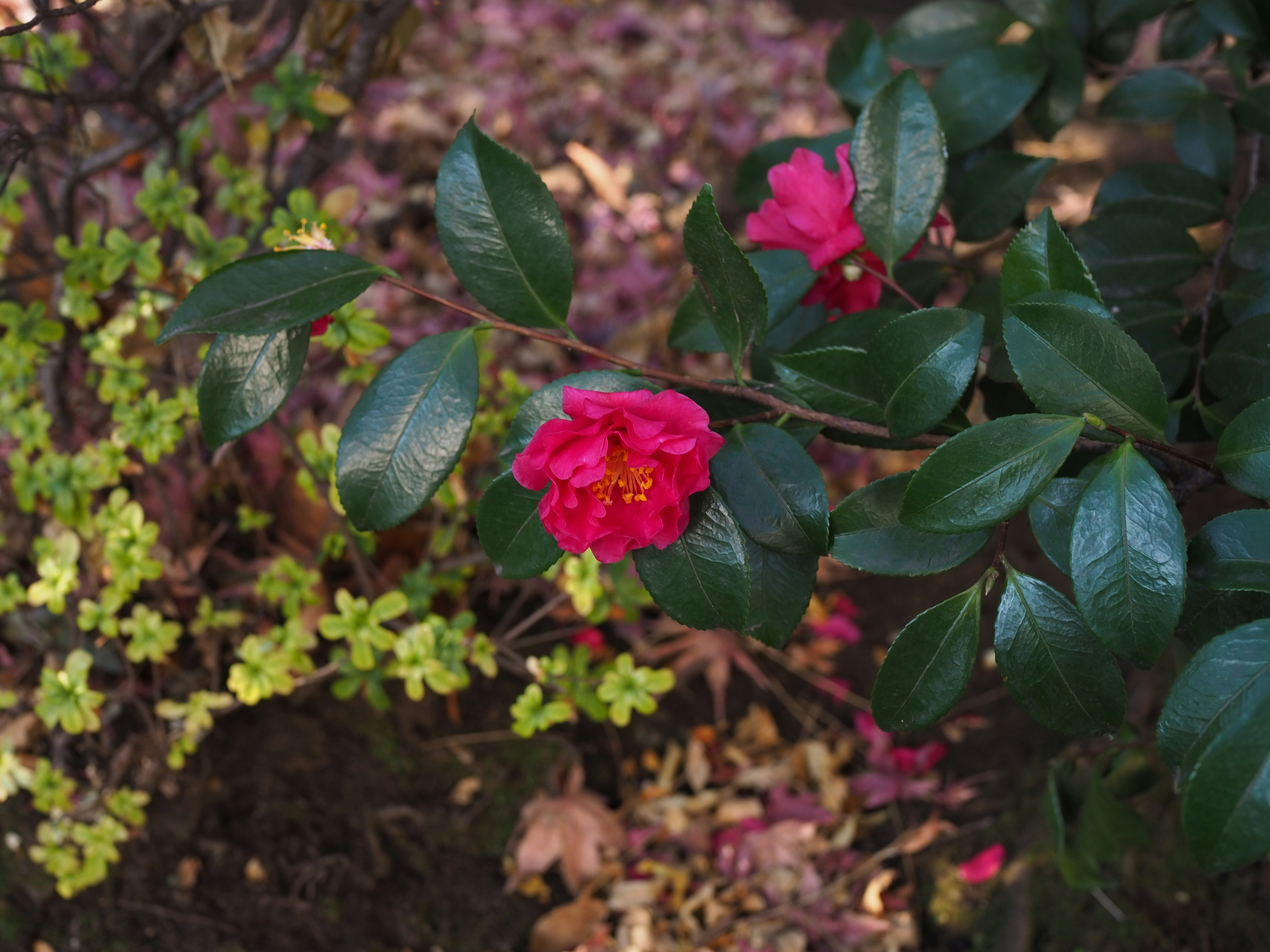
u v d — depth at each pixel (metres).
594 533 0.49
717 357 1.25
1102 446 0.52
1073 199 1.24
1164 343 0.63
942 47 0.75
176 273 0.81
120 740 0.84
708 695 0.97
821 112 1.73
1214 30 0.76
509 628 0.97
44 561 0.73
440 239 0.54
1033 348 0.49
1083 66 0.74
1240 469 0.49
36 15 0.61
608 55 1.83
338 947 0.80
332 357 0.81
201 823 0.83
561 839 0.84
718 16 1.97
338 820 0.85
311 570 0.80
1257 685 0.46
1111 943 0.79
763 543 0.52
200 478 0.85
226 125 0.88
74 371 0.84
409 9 0.81
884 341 0.51
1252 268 0.64
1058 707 0.52
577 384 0.52
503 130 1.60
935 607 0.52
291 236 0.63
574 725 0.93
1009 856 0.84
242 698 0.74
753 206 0.73
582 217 1.49
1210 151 0.72
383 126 1.55
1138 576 0.48
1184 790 0.46
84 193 0.97
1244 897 0.79
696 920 0.82
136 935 0.79
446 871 0.84
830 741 0.94
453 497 0.74
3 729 0.82
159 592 0.83
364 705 0.90
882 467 1.15
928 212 0.58
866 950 0.81
